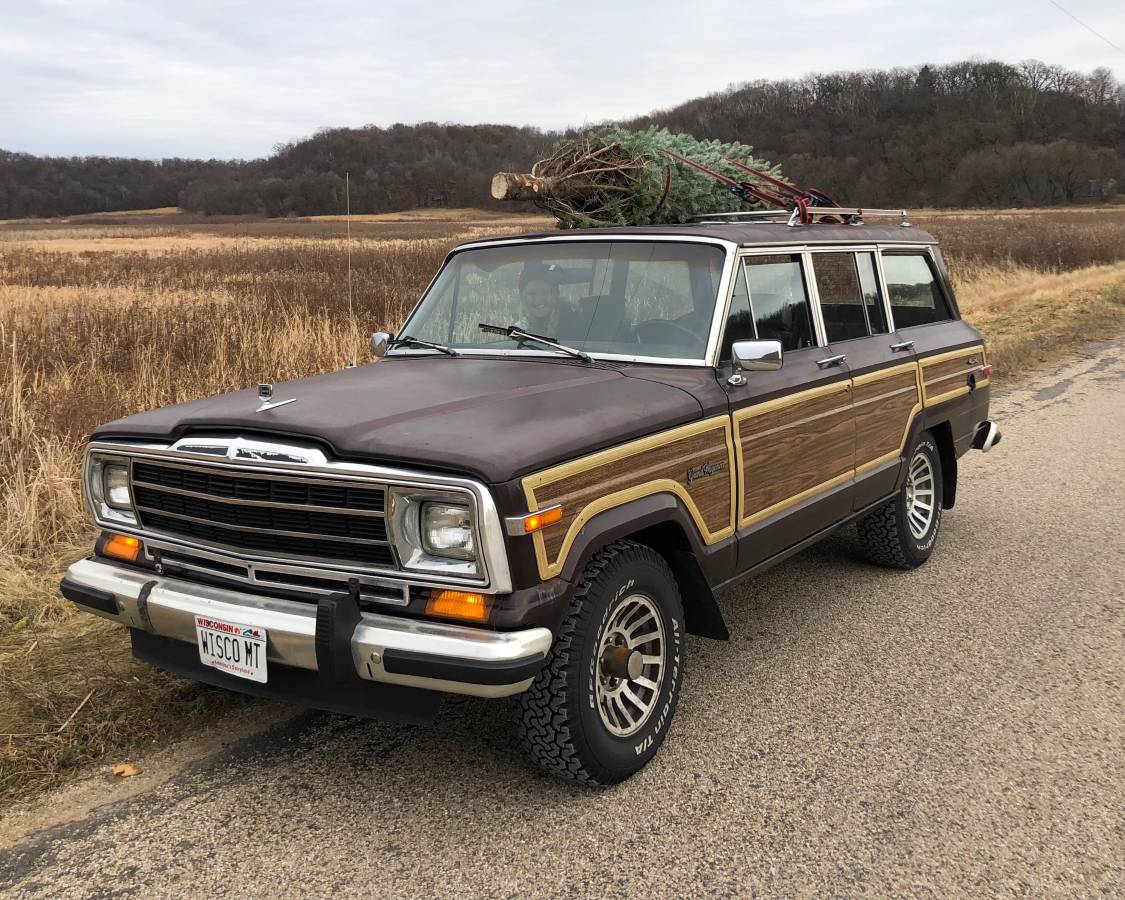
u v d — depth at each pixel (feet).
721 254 12.57
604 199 17.11
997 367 39.99
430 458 8.77
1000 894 8.66
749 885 8.81
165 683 12.61
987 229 138.82
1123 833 9.56
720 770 10.82
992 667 13.51
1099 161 335.67
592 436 9.67
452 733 11.75
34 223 346.13
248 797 10.31
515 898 8.64
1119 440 27.45
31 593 15.56
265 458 9.42
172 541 10.50
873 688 12.90
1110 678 13.09
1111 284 71.82
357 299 48.98
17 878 8.93
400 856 9.27
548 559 8.98
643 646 10.86
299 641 9.18
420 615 9.04
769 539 12.78
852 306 15.56
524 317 13.60
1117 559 17.92
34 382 26.32
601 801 10.19
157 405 25.75
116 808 10.09
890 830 9.64
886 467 15.81
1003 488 23.11
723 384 11.88
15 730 11.31
